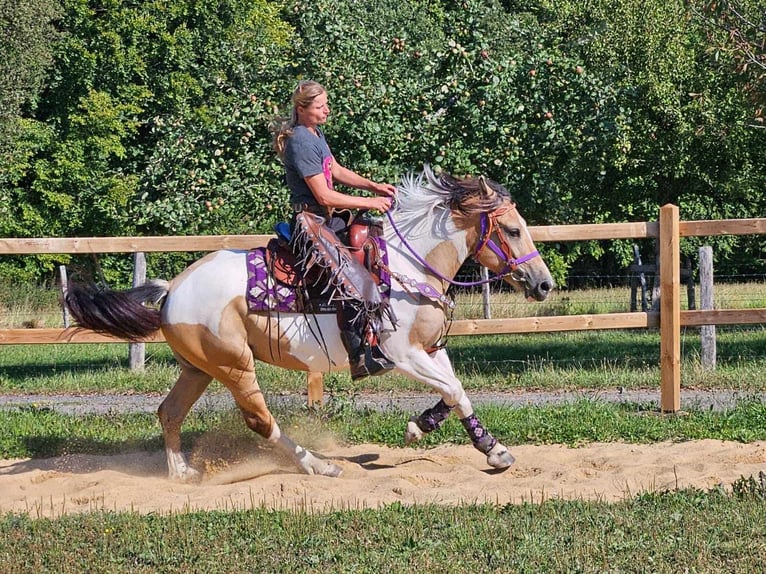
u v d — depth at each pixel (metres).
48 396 12.12
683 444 8.48
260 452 8.40
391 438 8.90
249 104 14.23
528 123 14.12
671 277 9.72
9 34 24.70
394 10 26.16
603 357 14.60
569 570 5.07
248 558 5.39
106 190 26.98
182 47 27.86
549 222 14.86
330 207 7.13
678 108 23.00
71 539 5.79
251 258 7.38
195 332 7.30
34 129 26.86
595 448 8.48
